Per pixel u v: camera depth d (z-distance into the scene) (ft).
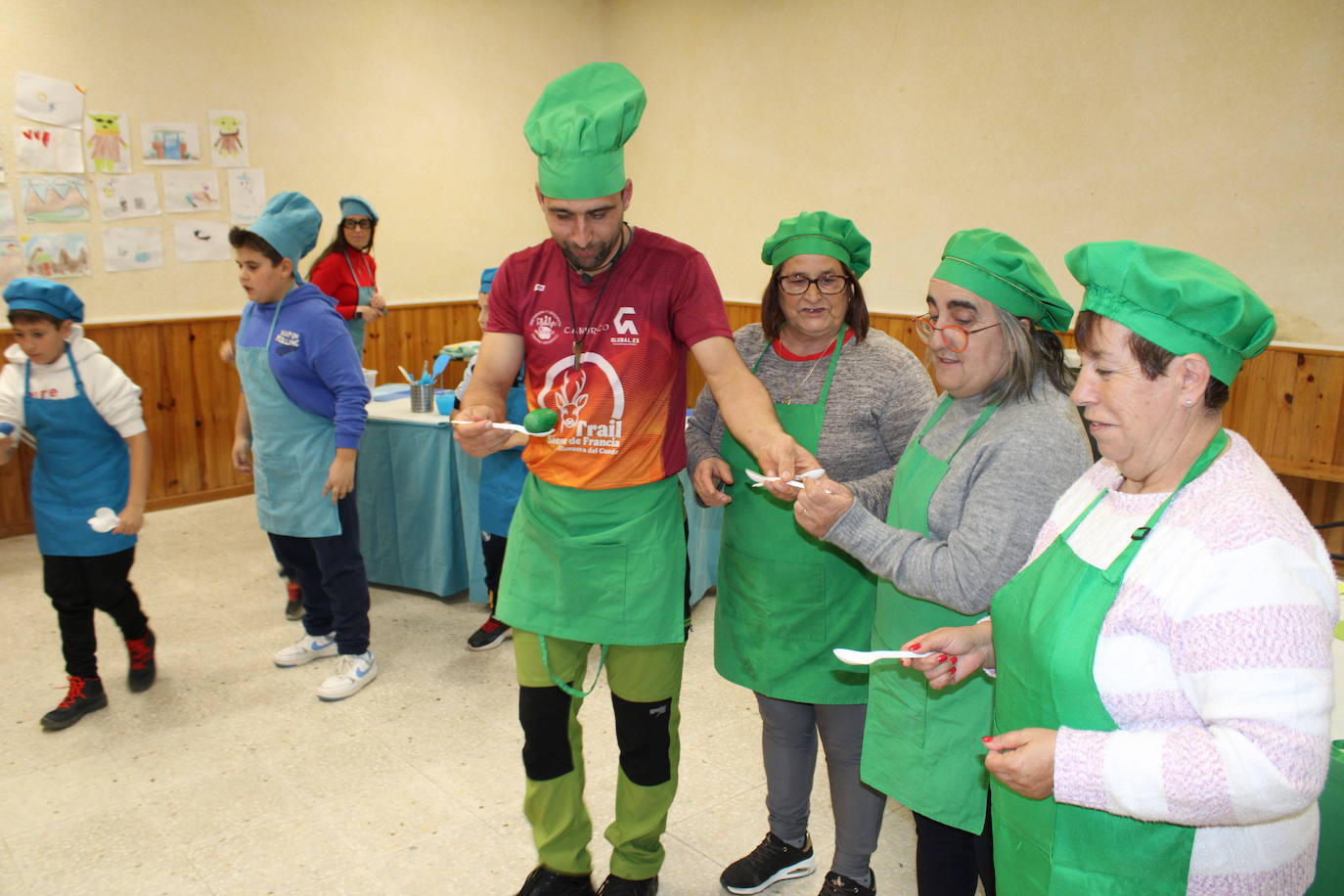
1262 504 2.83
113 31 14.21
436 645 10.52
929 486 4.62
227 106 15.62
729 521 6.06
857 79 17.11
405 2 17.75
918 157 16.52
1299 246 12.72
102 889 6.46
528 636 5.53
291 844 6.96
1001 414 4.41
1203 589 2.80
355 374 8.77
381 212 18.19
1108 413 3.09
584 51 20.83
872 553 4.54
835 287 5.45
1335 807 3.98
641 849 5.96
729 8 18.75
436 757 8.20
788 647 5.81
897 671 4.85
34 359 7.84
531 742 5.64
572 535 5.30
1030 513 4.14
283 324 8.61
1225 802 2.68
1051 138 14.85
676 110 20.08
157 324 15.10
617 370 5.11
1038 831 3.39
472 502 10.99
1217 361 2.93
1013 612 3.51
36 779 7.76
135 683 9.21
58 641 10.40
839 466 5.65
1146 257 3.03
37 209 13.79
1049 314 4.42
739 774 8.01
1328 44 12.13
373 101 17.61
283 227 8.51
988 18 15.28
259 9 15.80
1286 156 12.65
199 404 15.78
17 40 13.34
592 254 4.90
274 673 9.72
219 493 16.06
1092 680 3.10
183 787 7.68
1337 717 4.40
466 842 7.02
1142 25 13.69
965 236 4.43
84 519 8.27
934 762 4.70
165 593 11.81
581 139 4.54
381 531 11.73
